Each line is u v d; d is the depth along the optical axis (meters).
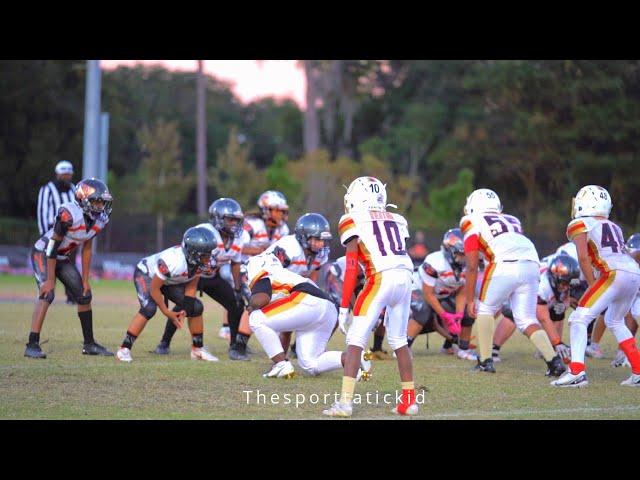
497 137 148.88
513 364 37.69
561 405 27.08
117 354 35.00
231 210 36.50
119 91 184.50
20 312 53.41
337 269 38.53
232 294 37.34
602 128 131.75
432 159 158.00
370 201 26.17
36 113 147.88
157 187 154.00
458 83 165.12
